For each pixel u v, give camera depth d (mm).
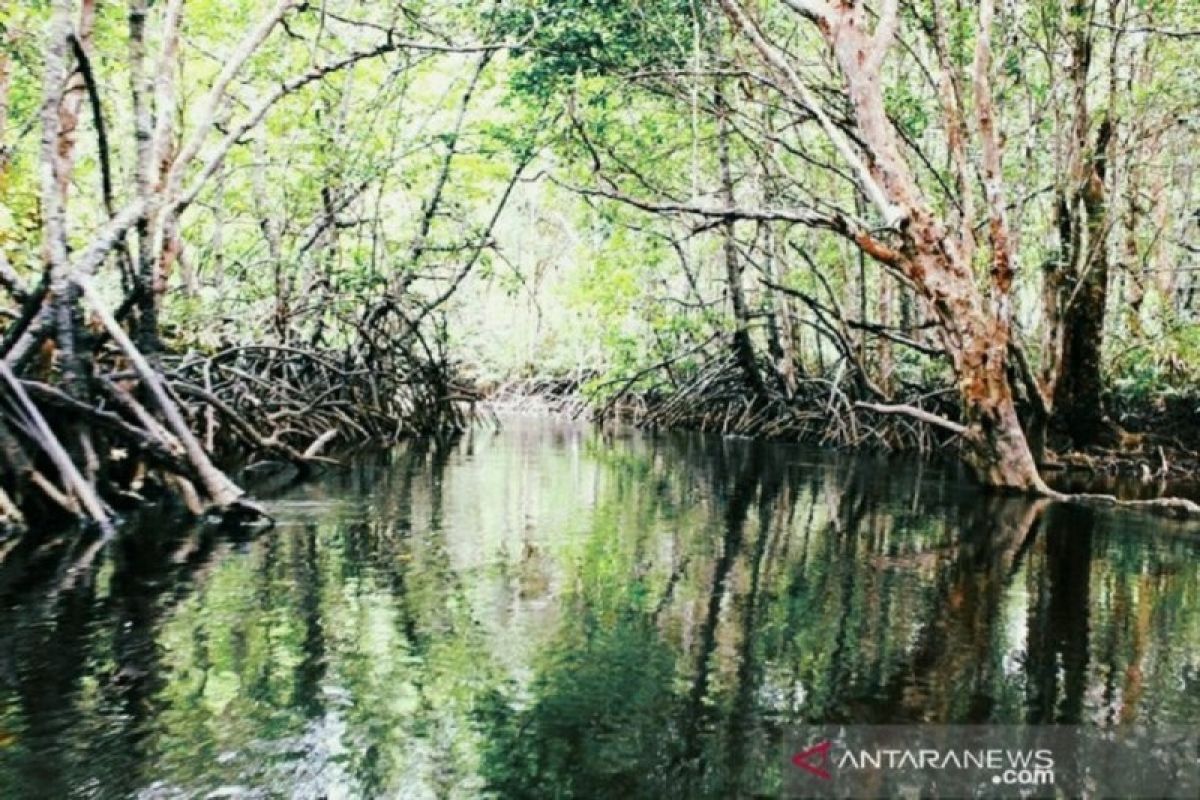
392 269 16484
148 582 5297
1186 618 4957
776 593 5406
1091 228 12367
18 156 12117
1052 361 12664
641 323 23875
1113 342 15125
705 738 3400
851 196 16188
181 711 3557
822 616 4930
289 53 13883
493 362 31062
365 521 7391
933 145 14695
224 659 4117
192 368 10633
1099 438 12773
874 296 19375
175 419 7102
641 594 5344
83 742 3275
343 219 16953
